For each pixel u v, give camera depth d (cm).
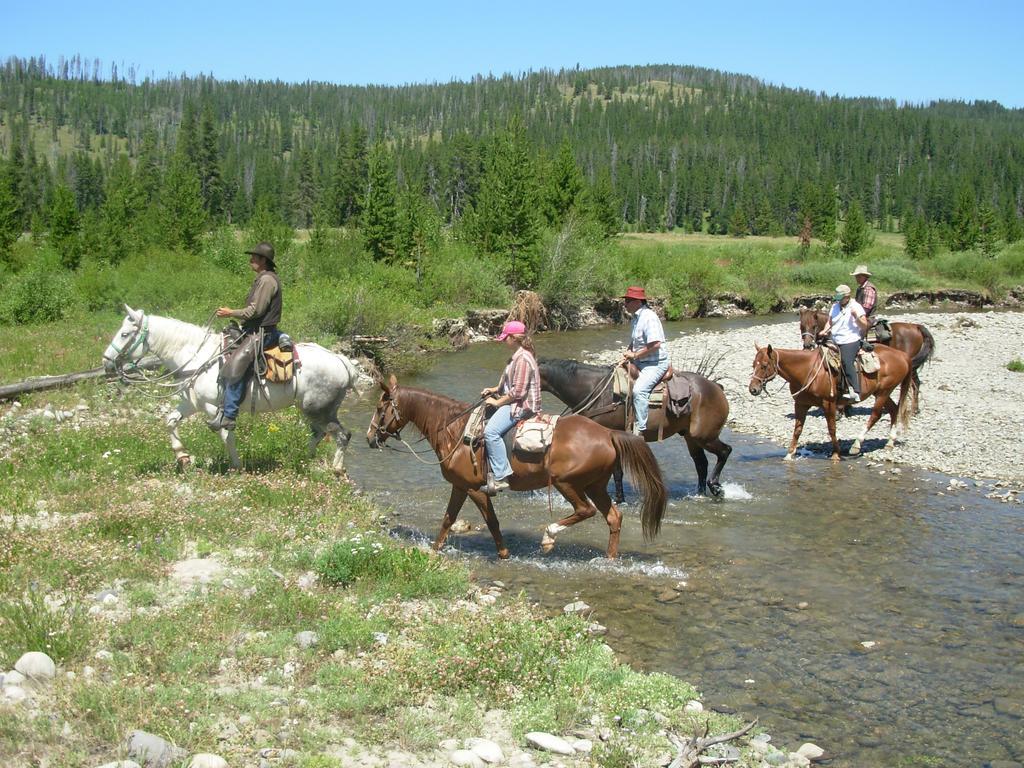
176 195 5403
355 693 579
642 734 574
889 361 1498
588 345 3234
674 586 894
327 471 1190
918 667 718
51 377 1602
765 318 4475
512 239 4016
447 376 2398
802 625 800
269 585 744
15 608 643
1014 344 2903
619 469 1205
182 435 1300
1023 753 589
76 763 465
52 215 4750
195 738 505
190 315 2420
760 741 595
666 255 5119
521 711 587
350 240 4047
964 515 1159
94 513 918
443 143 17075
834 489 1295
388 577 808
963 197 8238
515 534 1066
